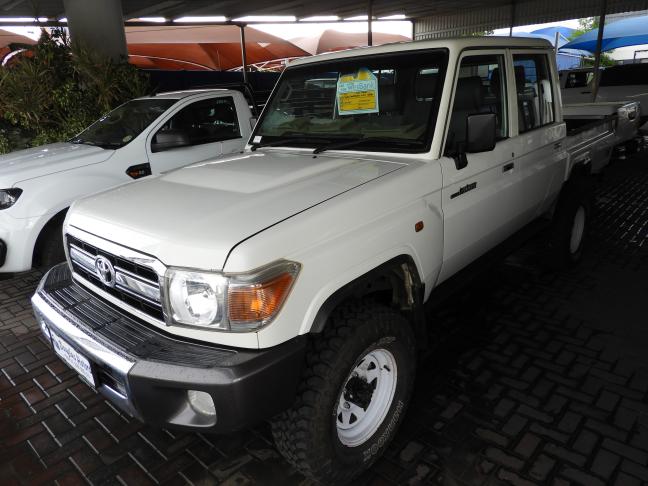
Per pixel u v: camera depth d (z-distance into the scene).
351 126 3.06
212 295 1.88
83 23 8.84
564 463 2.47
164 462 2.60
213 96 5.91
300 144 3.19
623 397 2.94
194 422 1.92
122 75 8.18
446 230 2.76
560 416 2.80
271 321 1.89
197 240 1.94
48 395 3.20
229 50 18.20
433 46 2.86
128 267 2.15
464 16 19.50
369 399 2.40
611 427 2.70
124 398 2.07
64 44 8.29
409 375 2.52
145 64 16.42
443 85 2.74
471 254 3.19
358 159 2.81
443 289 3.06
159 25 15.46
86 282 2.47
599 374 3.17
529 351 3.45
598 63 11.99
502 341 3.58
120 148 5.09
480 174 3.02
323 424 2.08
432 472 2.45
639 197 7.08
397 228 2.37
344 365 2.10
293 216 2.07
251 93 6.96
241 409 1.85
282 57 18.78
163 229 2.06
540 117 3.86
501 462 2.49
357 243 2.17
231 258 1.85
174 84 12.64
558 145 4.03
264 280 1.86
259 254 1.87
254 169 2.72
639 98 11.03
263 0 13.38
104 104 8.02
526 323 3.81
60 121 8.02
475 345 3.53
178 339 2.02
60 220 4.55
